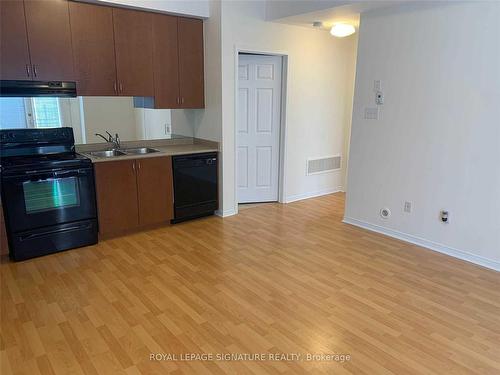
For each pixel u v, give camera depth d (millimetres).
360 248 3754
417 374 2057
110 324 2490
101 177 3725
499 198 3201
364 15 3904
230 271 3250
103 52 3746
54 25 3438
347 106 5758
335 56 5367
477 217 3357
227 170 4605
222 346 2281
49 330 2422
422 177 3701
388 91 3826
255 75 4863
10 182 3223
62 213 3547
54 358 2170
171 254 3594
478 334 2398
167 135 4695
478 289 2959
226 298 2816
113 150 4242
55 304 2721
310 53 5059
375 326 2480
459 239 3514
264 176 5238
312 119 5359
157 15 4023
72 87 3617
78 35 3578
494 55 3068
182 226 4359
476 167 3305
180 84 4344
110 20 3734
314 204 5285
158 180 4117
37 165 3322
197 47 4383
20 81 3346
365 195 4254
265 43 4566
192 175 4379
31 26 3326
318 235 4109
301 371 2078
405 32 3598
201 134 4758
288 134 5125
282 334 2396
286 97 4965
